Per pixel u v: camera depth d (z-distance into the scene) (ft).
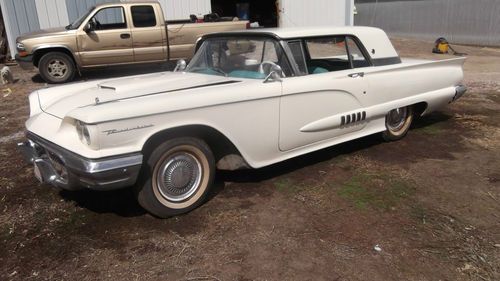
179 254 9.61
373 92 15.06
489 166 14.64
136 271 9.04
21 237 10.35
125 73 35.96
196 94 10.87
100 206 11.89
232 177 13.76
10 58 42.88
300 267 9.13
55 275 8.91
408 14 75.82
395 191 12.67
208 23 34.42
